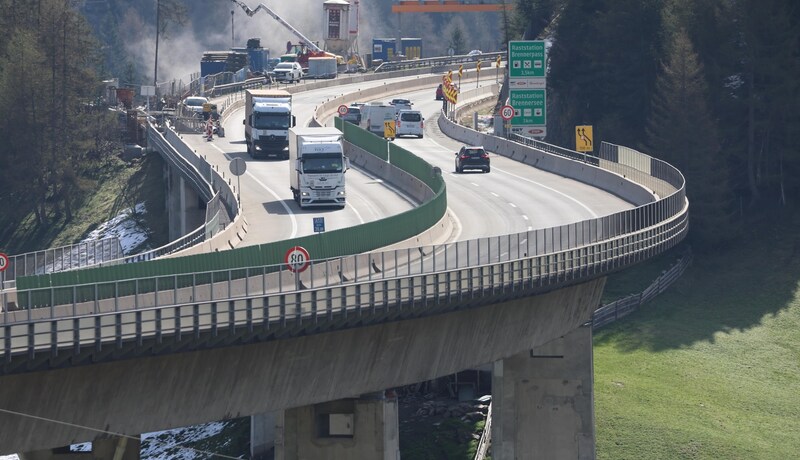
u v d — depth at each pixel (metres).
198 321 116.81
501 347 162.50
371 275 147.00
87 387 115.06
